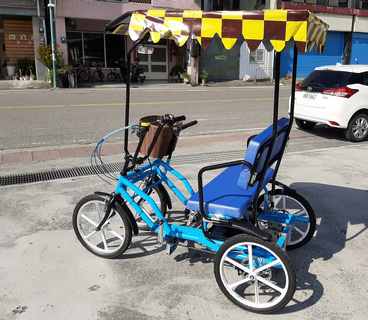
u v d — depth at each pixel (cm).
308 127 938
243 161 273
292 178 563
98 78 2188
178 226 327
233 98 1504
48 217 436
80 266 341
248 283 319
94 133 859
